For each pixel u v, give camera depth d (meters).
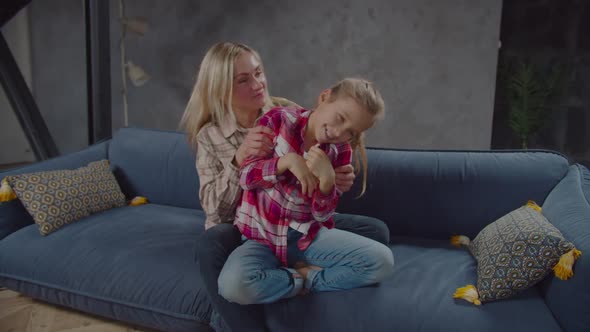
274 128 1.48
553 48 4.80
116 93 4.62
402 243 1.91
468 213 1.94
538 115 4.59
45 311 2.00
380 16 4.40
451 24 4.31
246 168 1.43
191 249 1.83
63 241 1.95
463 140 4.51
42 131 3.24
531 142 5.00
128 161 2.48
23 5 3.15
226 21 4.54
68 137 3.54
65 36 3.45
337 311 1.42
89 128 3.20
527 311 1.38
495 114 5.00
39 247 1.95
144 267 1.76
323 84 4.57
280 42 4.55
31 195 2.03
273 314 1.45
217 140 1.62
